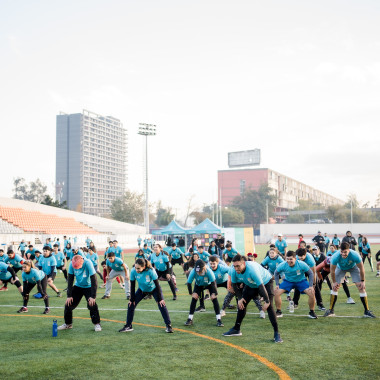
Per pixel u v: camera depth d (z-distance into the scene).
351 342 7.18
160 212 140.88
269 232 84.38
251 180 131.38
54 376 5.60
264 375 5.54
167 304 11.85
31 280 10.70
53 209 56.50
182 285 17.12
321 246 22.48
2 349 7.00
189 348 6.94
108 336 7.89
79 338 7.75
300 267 9.15
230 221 106.75
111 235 51.31
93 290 8.27
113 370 5.83
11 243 34.66
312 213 114.19
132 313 8.30
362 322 8.84
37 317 10.05
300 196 164.50
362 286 9.41
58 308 11.43
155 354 6.61
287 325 8.63
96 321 8.43
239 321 7.76
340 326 8.46
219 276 10.22
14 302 12.67
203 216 113.94
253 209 115.31
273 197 116.56
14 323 9.30
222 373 5.64
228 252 14.91
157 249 13.45
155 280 8.12
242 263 7.25
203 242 34.50
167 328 8.14
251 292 7.56
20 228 43.31
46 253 13.53
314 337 7.57
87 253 16.97
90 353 6.71
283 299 12.48
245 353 6.59
